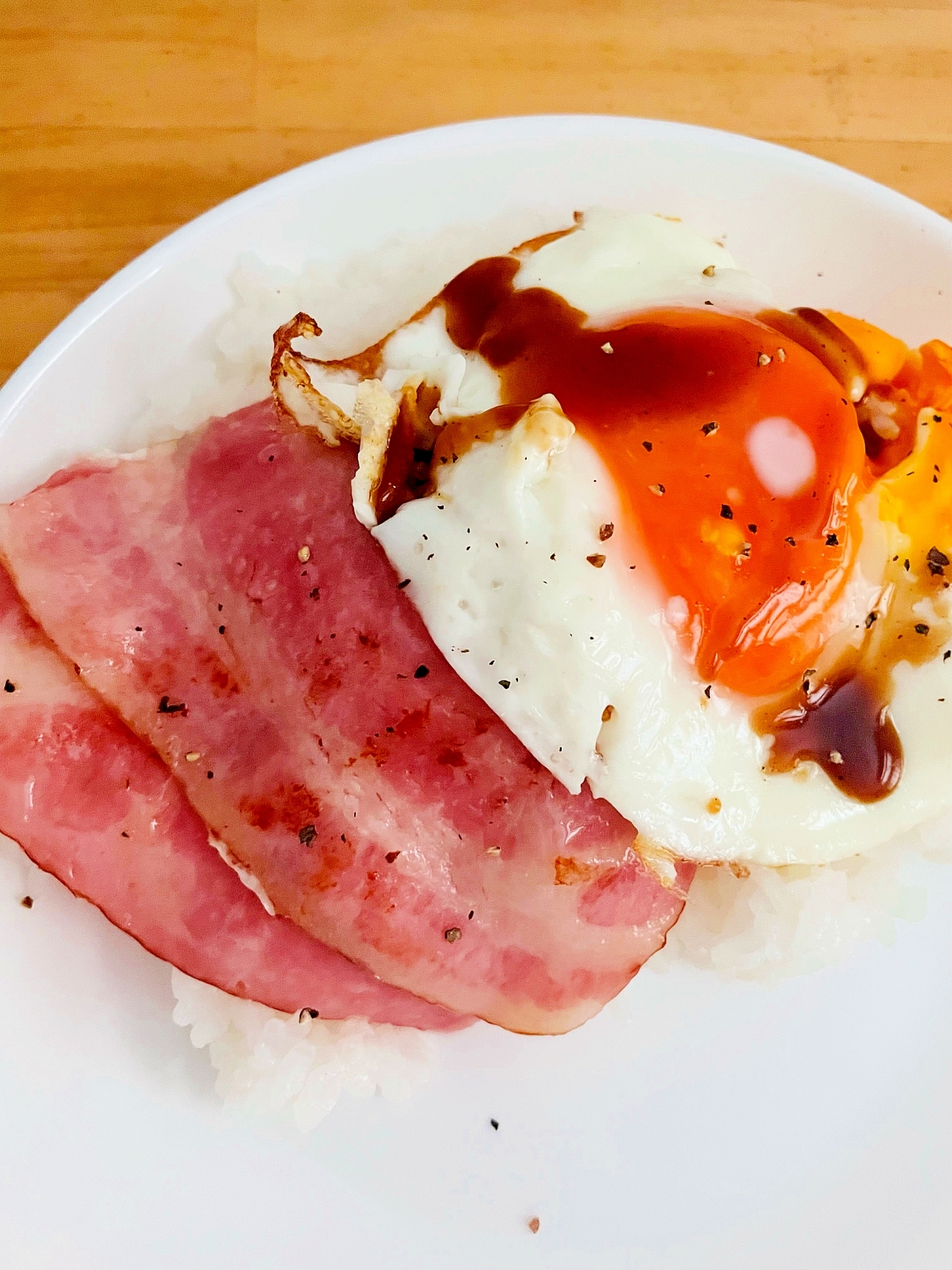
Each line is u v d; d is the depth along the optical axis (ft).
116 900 0.49
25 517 0.51
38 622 0.50
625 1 0.73
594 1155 0.54
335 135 0.69
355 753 0.48
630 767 0.47
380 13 0.71
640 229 0.58
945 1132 0.56
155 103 0.68
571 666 0.46
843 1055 0.57
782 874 0.59
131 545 0.52
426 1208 0.53
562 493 0.46
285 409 0.52
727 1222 0.54
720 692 0.49
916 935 0.60
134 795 0.50
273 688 0.49
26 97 0.67
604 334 0.52
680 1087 0.56
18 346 0.65
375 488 0.49
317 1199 0.52
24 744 0.49
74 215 0.66
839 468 0.49
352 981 0.51
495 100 0.71
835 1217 0.55
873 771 0.52
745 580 0.48
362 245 0.63
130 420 0.59
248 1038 0.54
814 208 0.64
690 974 0.59
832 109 0.73
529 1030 0.51
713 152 0.63
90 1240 0.50
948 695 0.53
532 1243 0.53
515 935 0.50
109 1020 0.53
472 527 0.47
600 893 0.51
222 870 0.50
